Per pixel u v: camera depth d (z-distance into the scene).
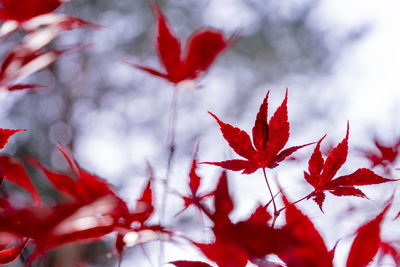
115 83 5.56
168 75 0.84
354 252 0.70
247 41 5.72
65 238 0.66
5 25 0.81
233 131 0.73
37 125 5.03
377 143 0.93
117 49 5.56
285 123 0.73
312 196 0.73
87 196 0.69
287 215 0.69
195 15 5.59
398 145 0.93
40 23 0.81
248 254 0.67
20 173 0.70
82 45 0.81
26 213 0.64
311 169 0.73
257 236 0.67
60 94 5.07
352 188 0.73
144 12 5.56
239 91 5.87
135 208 0.69
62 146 0.71
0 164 0.70
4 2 0.80
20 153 4.82
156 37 0.84
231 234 0.67
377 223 0.71
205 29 0.84
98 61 5.36
